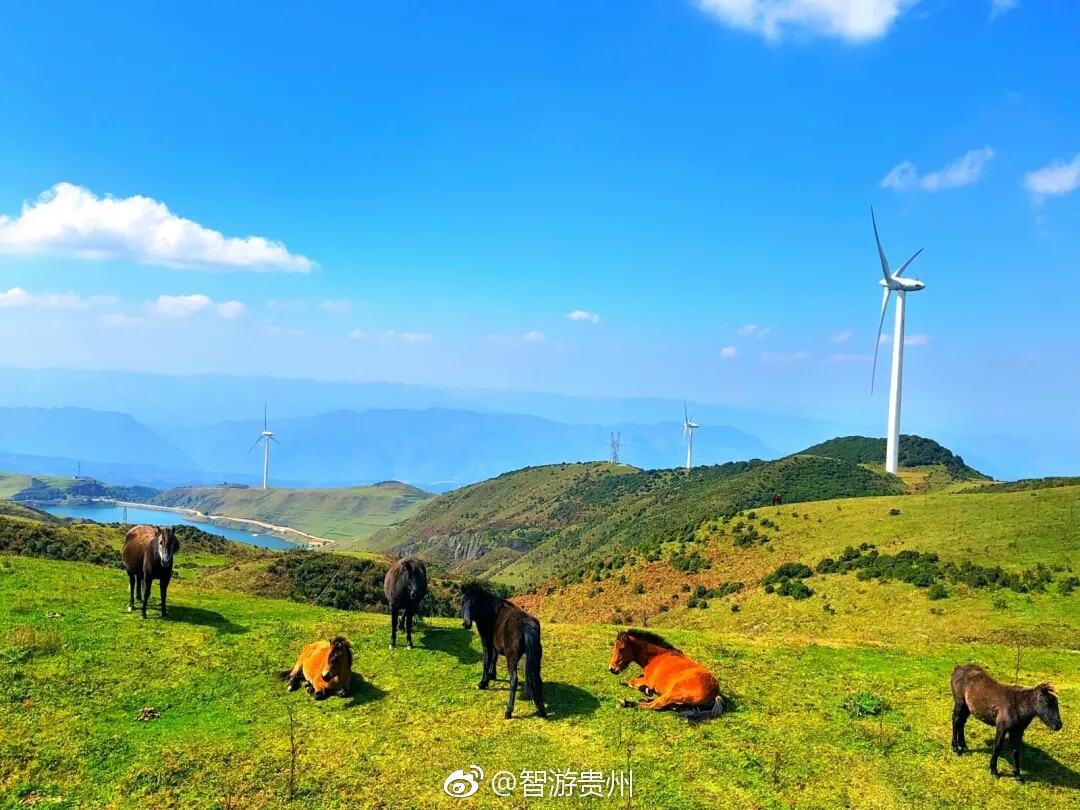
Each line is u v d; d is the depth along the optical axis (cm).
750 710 1291
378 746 1102
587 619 5894
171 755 1066
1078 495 5175
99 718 1178
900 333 9881
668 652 1311
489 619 1291
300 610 1897
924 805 978
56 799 945
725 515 7281
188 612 1759
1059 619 3359
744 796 985
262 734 1144
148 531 1700
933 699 1394
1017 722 1029
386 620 1808
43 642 1426
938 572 4328
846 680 1500
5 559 2275
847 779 1045
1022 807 980
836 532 5869
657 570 6450
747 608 4894
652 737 1149
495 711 1235
